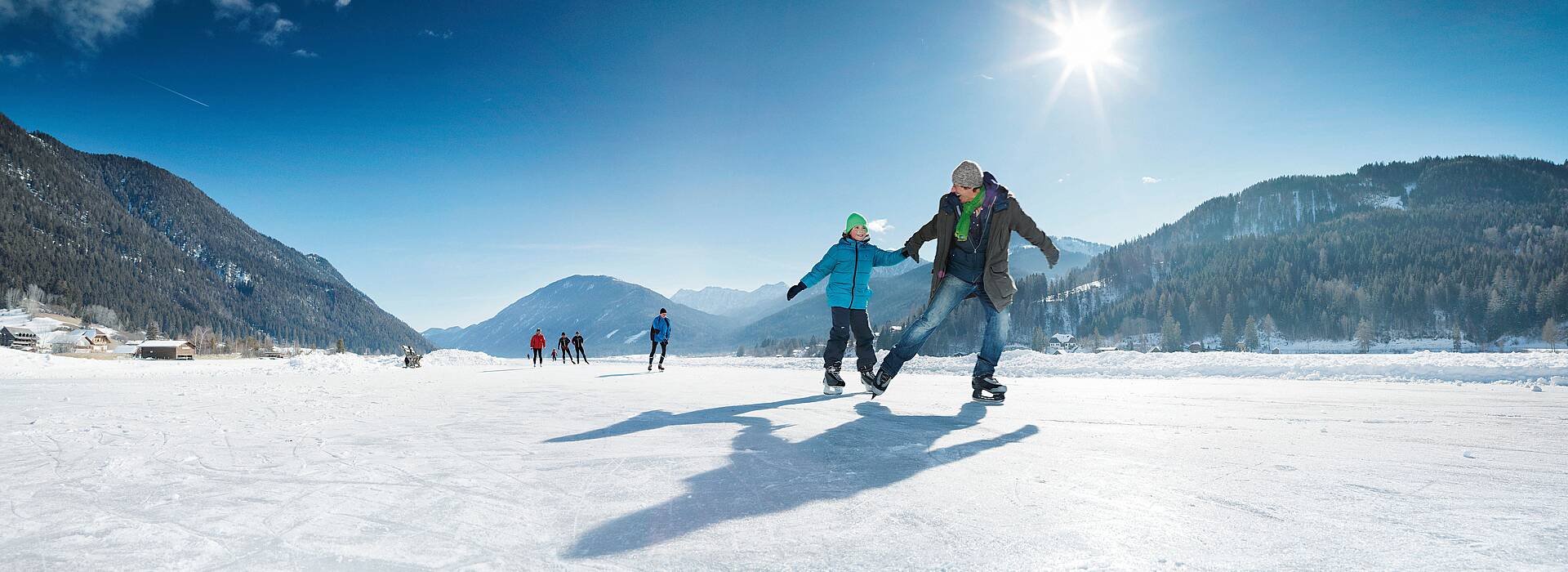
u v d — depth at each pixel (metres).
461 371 12.66
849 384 6.19
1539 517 1.48
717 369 13.55
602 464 2.21
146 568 1.27
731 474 2.06
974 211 4.25
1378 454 2.27
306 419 3.44
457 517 1.59
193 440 2.69
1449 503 1.61
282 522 1.54
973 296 4.43
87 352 108.00
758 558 1.33
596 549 1.39
